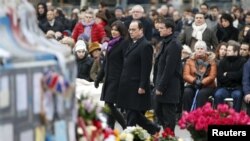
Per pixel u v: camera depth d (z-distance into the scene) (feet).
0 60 17.98
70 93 20.53
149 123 55.16
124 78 54.44
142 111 54.65
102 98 56.08
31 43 20.08
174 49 55.01
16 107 18.34
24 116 18.70
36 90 19.03
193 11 104.22
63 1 156.87
